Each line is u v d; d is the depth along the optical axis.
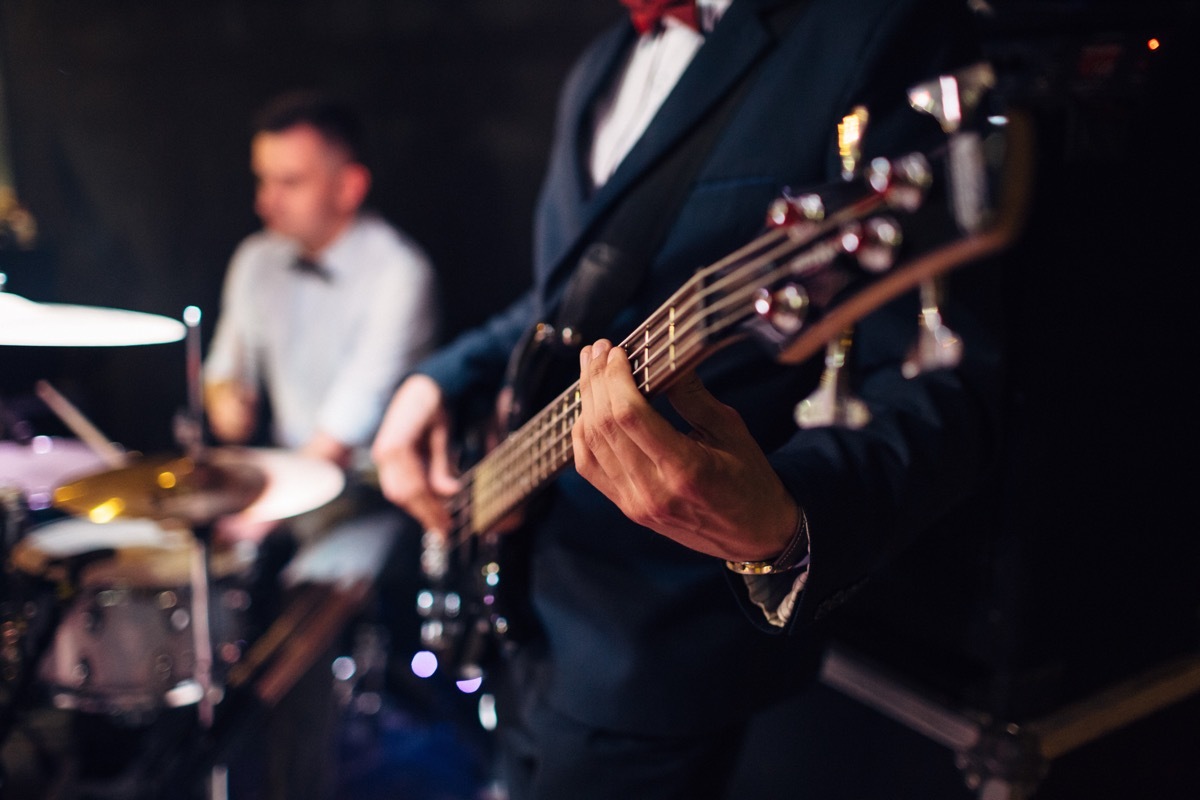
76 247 3.32
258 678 1.73
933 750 1.08
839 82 0.81
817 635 0.96
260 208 2.37
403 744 2.32
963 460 0.76
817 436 0.75
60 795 1.62
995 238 0.44
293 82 3.21
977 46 0.85
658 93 1.02
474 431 1.23
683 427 0.87
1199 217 1.04
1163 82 0.96
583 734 0.95
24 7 3.17
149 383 3.30
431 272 2.33
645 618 0.90
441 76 3.11
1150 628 1.13
